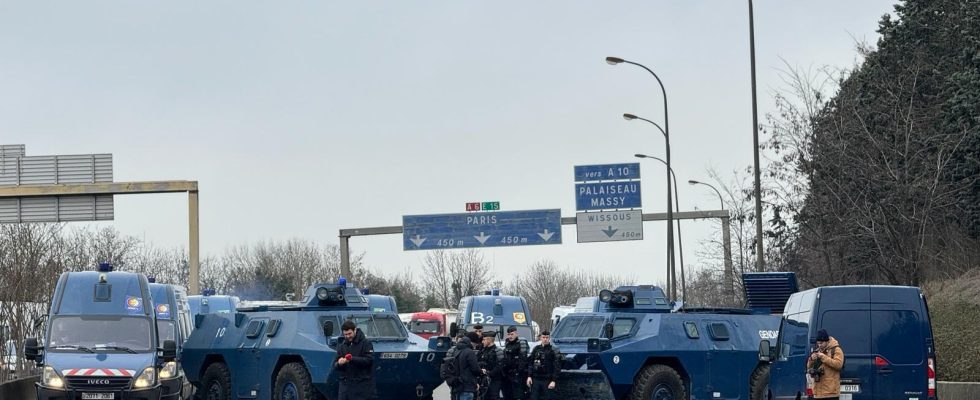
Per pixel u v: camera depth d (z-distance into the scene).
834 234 40.19
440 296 97.88
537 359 23.89
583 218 51.09
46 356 24.25
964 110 42.69
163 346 26.16
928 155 40.28
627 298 26.84
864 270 42.62
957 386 28.03
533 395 23.98
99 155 39.69
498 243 52.81
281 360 25.67
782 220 41.97
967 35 43.72
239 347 26.83
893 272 36.81
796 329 21.03
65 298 25.30
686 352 25.22
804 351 20.28
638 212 50.69
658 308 26.84
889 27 48.81
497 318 37.53
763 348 22.05
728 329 25.94
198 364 28.23
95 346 24.58
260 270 92.31
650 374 24.95
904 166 38.66
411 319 57.59
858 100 40.94
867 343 19.64
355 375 21.67
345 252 54.84
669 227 48.00
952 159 43.50
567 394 24.61
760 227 35.84
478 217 53.03
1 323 37.28
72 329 24.80
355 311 26.03
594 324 25.84
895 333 19.64
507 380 24.67
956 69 46.03
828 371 19.17
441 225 53.28
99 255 52.41
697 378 25.30
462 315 38.94
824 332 19.16
